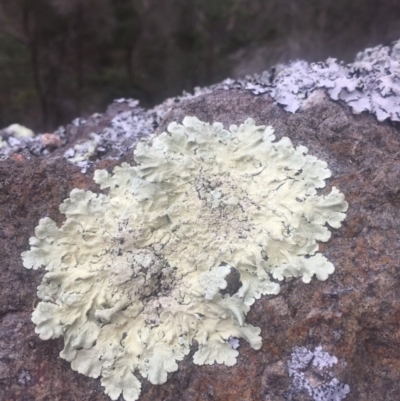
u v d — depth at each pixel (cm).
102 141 21
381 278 16
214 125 18
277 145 17
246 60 40
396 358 16
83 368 15
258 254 16
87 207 17
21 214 18
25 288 17
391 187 17
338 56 35
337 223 16
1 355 16
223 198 16
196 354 16
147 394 16
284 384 15
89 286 16
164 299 16
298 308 16
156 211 17
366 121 18
